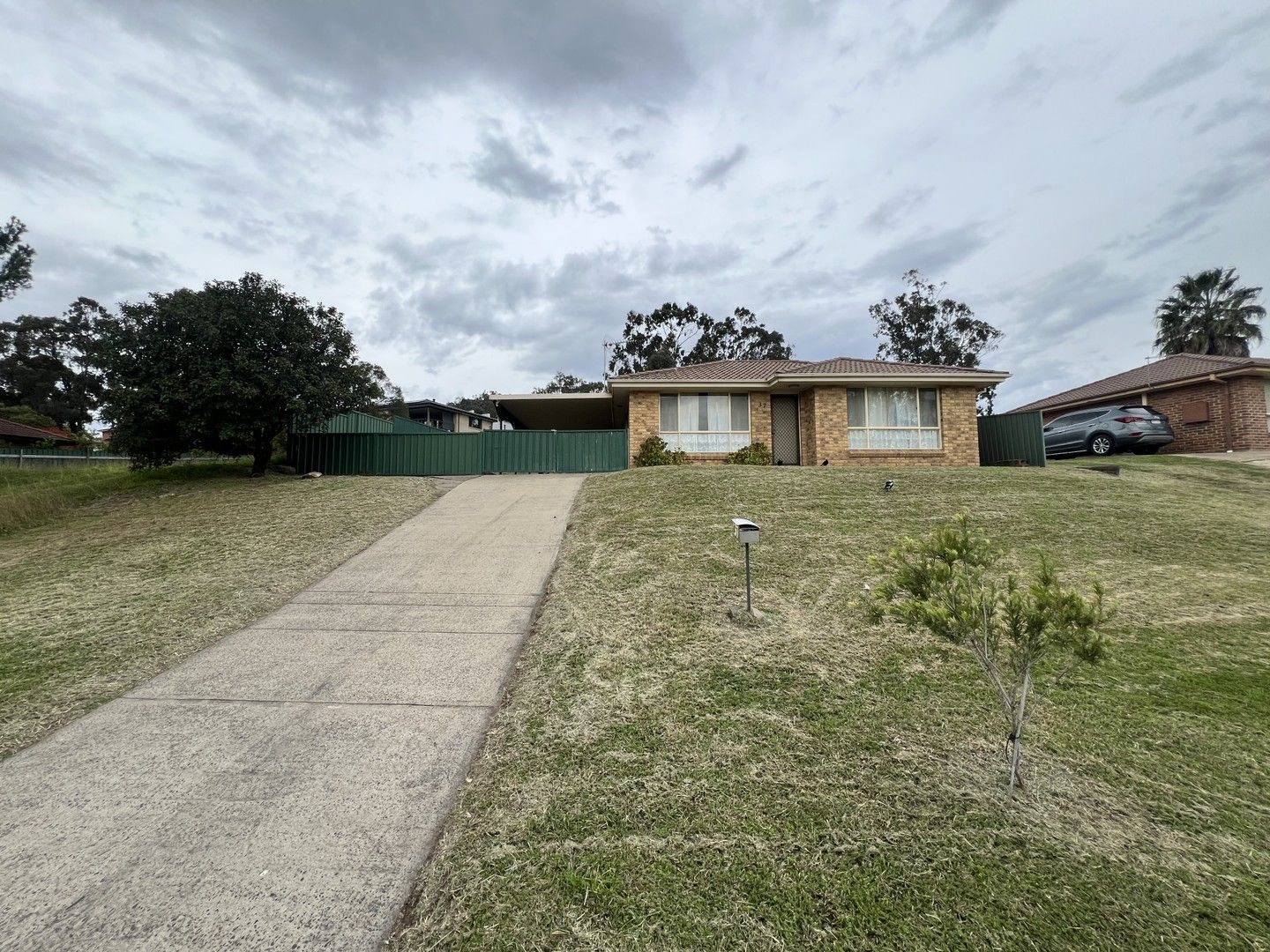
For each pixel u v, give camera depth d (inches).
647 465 604.1
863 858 83.7
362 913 76.5
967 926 71.5
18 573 260.8
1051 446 681.0
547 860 85.0
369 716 131.2
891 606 108.0
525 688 143.7
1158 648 157.9
